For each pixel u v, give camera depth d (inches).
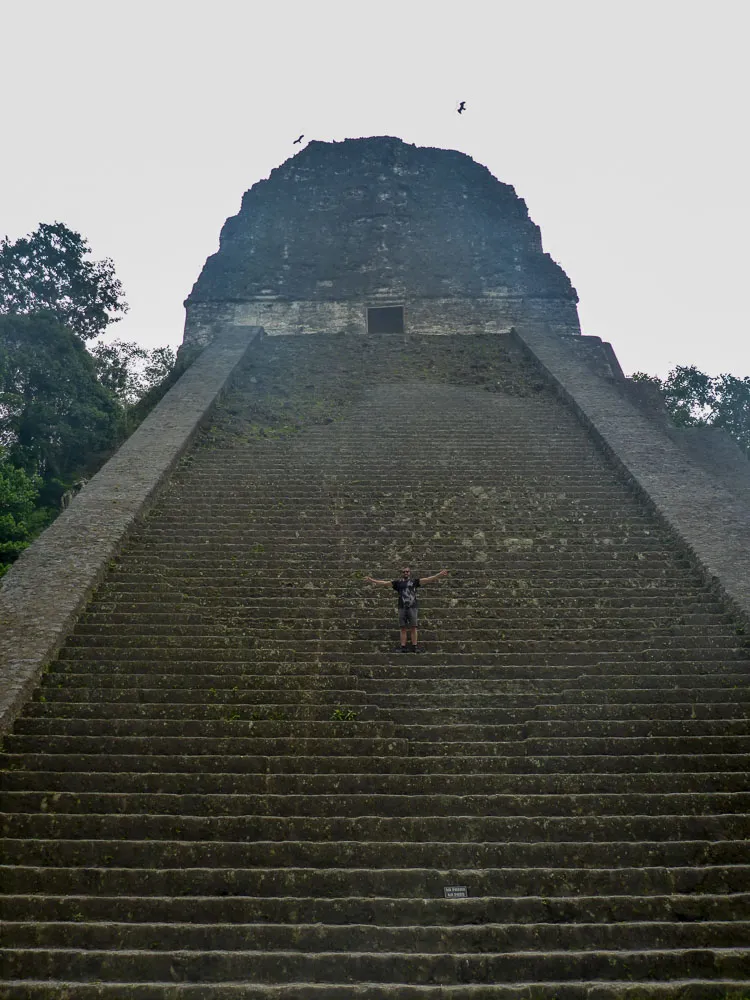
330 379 787.4
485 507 510.0
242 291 1042.1
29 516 653.3
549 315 1015.6
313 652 358.3
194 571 427.2
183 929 223.9
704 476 529.0
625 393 862.5
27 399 829.2
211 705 315.9
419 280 1048.2
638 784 280.4
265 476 553.9
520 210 1133.1
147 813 269.3
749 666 346.0
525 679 340.8
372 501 517.3
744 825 263.3
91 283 1058.7
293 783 279.4
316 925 226.2
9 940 221.6
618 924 227.6
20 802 269.1
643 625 379.2
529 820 262.7
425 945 223.0
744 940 226.4
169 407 657.6
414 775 282.5
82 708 312.7
